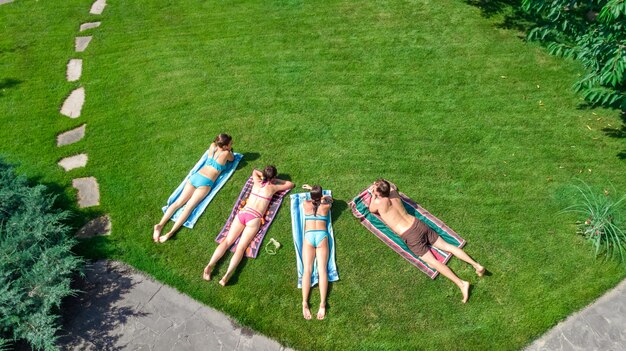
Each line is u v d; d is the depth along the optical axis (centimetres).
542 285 640
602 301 623
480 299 631
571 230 692
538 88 894
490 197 735
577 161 775
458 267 662
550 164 773
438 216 716
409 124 841
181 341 604
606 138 804
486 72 928
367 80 923
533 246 679
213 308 633
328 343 600
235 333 610
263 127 847
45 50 1030
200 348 598
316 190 682
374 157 794
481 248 680
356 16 1070
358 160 791
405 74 931
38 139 845
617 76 696
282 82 927
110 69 980
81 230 715
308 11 1092
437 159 788
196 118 868
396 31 1027
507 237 690
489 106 865
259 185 717
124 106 901
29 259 614
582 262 659
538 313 615
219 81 938
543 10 988
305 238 673
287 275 661
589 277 644
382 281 652
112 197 755
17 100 919
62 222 720
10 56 1017
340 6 1099
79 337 609
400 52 977
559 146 797
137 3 1155
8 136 850
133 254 686
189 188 738
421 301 632
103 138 845
